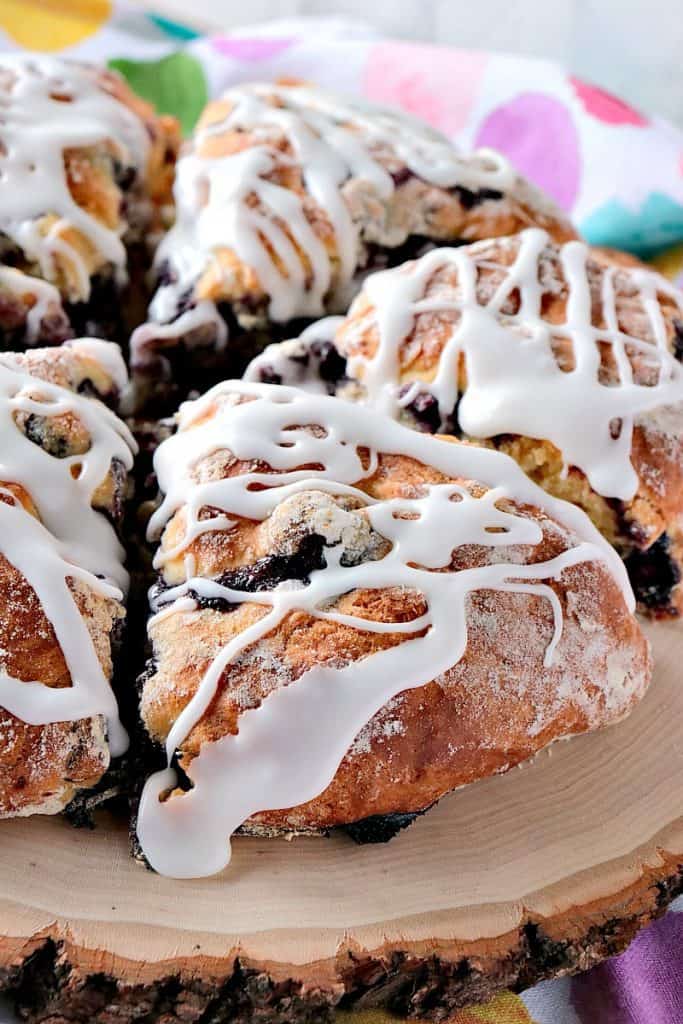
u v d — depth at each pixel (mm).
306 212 449
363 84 604
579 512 389
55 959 337
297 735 347
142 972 338
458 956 348
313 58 605
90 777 352
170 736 352
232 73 598
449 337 411
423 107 597
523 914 355
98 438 387
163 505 382
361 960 344
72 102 479
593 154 567
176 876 350
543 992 380
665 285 436
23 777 346
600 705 371
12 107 468
